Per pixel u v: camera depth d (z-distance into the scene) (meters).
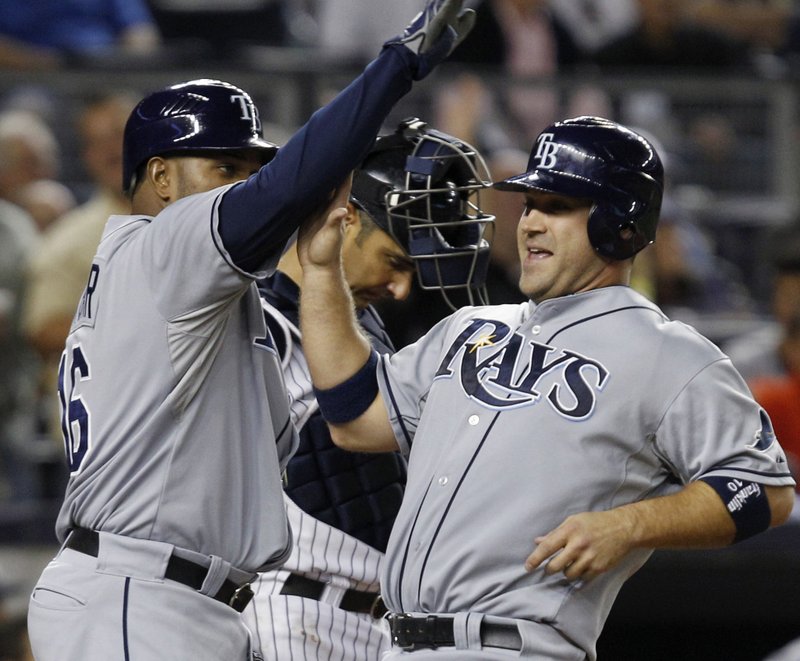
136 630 11.09
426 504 11.27
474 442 11.16
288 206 10.80
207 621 11.32
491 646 10.83
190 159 11.83
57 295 24.33
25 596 20.66
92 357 11.59
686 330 11.27
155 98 12.02
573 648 11.01
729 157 28.70
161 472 11.29
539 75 27.47
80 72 25.75
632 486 10.99
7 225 25.31
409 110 26.89
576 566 10.47
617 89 28.17
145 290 11.31
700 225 28.42
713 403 10.92
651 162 11.54
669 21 29.89
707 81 28.53
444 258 12.84
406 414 11.99
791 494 11.26
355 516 13.16
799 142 28.62
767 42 33.31
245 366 11.77
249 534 11.55
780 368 23.08
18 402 24.50
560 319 11.45
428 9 11.07
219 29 31.62
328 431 13.12
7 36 28.64
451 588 10.96
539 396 11.09
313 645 12.83
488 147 26.69
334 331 11.98
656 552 19.77
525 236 11.62
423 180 12.70
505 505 10.92
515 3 29.59
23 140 25.97
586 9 32.09
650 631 20.30
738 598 19.83
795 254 22.38
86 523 11.52
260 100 25.62
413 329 21.86
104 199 24.64
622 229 11.43
